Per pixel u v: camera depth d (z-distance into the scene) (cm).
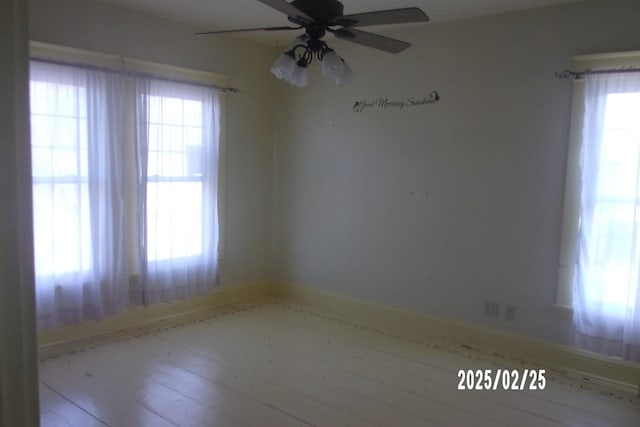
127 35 390
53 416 270
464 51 388
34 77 336
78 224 362
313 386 315
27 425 96
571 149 344
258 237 519
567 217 348
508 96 370
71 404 283
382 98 437
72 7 358
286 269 523
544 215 359
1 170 89
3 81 89
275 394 303
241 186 497
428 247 419
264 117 513
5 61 89
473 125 388
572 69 341
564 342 355
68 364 338
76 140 357
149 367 338
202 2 370
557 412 291
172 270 428
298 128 502
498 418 282
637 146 314
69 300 364
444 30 397
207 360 353
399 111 427
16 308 92
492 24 374
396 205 435
